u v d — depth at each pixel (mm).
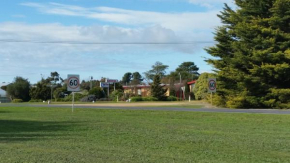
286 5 34500
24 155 8953
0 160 8359
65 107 32375
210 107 35719
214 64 38656
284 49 35312
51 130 14742
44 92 73312
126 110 26875
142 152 9516
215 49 39312
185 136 12844
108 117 21578
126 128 15445
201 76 58969
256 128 15859
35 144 10938
